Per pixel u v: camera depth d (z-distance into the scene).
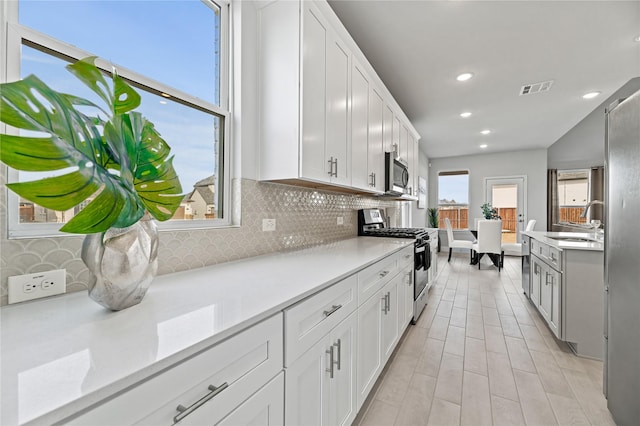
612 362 1.39
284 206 1.97
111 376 0.47
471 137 5.54
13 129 0.86
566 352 2.16
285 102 1.64
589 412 1.51
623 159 1.29
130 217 0.76
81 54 1.01
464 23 2.26
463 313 2.97
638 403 1.19
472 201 7.14
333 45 1.90
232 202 1.62
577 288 2.13
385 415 1.49
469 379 1.81
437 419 1.46
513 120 4.51
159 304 0.82
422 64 2.87
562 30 2.33
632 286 1.22
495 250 4.98
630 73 3.02
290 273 1.24
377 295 1.68
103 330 0.65
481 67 2.92
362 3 2.04
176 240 1.27
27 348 0.56
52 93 0.59
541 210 6.43
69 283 0.93
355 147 2.21
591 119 5.91
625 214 1.28
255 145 1.73
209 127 1.55
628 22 2.22
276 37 1.67
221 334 0.64
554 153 6.49
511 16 2.17
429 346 2.25
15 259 0.82
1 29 0.83
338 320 1.21
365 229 3.31
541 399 1.62
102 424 0.45
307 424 0.99
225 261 1.50
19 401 0.40
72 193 0.62
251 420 0.74
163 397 0.53
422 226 6.82
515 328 2.60
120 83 0.76
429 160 7.61
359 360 1.42
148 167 0.86
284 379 0.87
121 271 0.75
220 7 1.60
